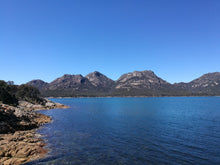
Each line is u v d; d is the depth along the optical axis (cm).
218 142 2533
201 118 5447
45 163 1738
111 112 7675
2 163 1683
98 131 3388
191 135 3019
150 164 1722
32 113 4962
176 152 2088
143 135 3028
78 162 1770
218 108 9738
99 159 1859
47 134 3106
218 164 1716
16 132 3002
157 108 9956
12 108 4275
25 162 1753
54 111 8194
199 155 1977
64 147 2288
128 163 1748
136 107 10856
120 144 2448
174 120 4984
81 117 5825
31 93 11756
